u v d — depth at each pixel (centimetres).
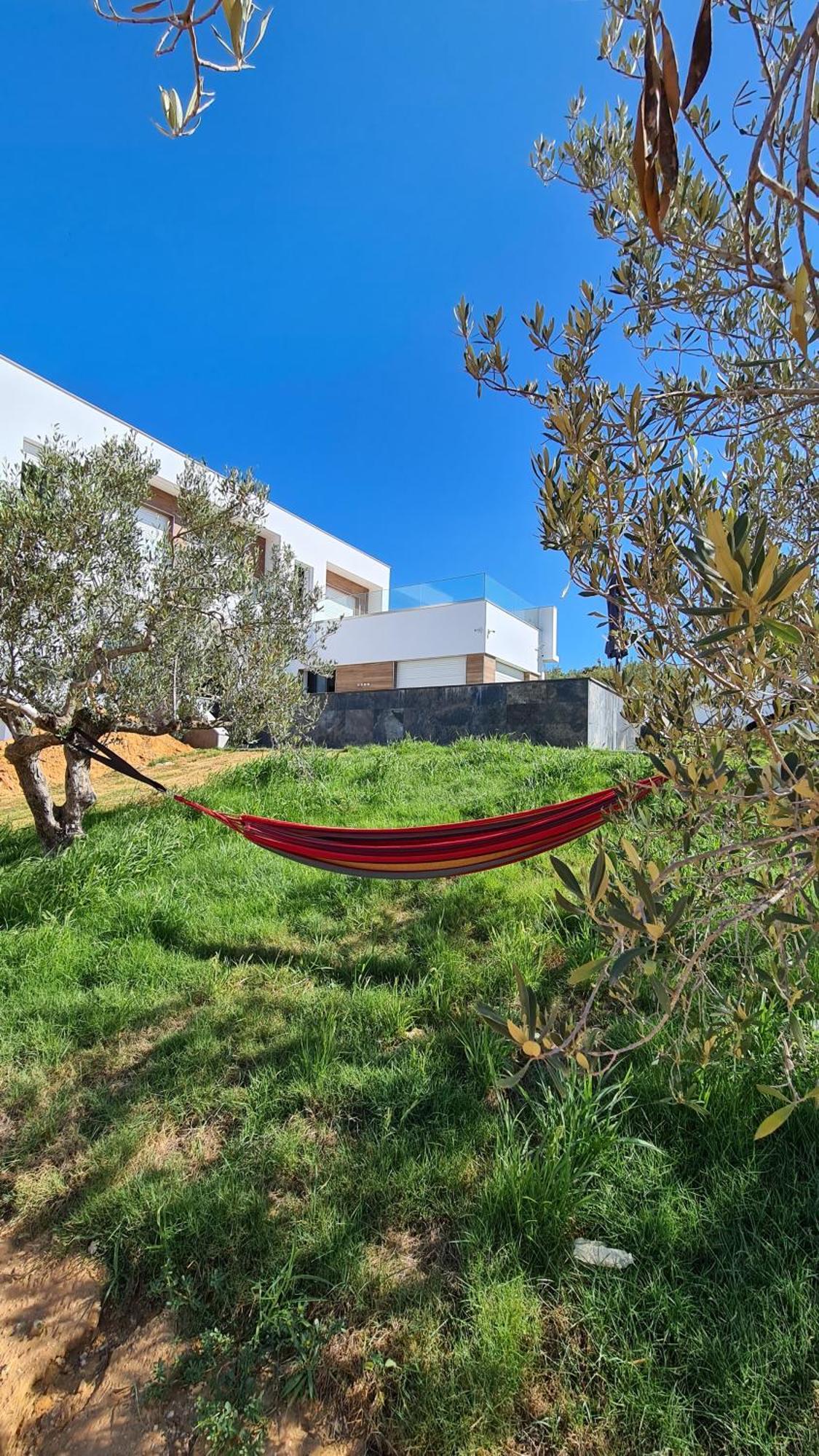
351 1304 199
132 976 382
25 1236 239
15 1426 184
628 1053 273
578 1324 188
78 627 520
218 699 674
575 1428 167
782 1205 209
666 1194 216
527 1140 234
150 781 489
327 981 365
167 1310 209
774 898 141
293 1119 269
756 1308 183
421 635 1758
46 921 439
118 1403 187
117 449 620
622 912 129
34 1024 340
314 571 2092
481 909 417
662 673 202
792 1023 190
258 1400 182
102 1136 272
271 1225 223
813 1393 166
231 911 451
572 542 177
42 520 477
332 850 367
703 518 177
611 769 673
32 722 542
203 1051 311
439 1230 219
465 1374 178
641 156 85
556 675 2127
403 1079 279
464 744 913
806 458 213
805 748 149
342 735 1195
